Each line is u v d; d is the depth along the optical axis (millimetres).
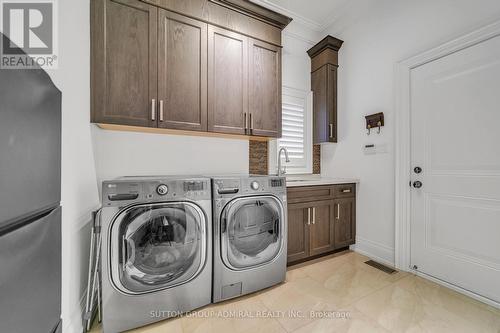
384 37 2182
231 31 1942
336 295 1633
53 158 824
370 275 1929
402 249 2018
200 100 1806
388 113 2148
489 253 1508
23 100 625
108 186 1217
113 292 1229
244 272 1604
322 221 2256
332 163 2773
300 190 2115
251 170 2434
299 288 1729
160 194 1333
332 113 2670
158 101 1651
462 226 1643
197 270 1449
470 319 1358
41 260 723
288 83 2678
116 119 1526
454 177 1686
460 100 1645
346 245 2416
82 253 1362
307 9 2463
